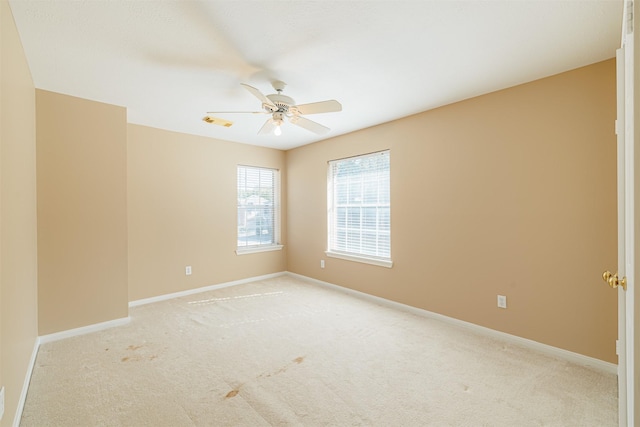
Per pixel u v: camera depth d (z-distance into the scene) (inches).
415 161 134.3
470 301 116.3
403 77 97.6
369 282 156.6
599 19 68.4
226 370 88.0
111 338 109.9
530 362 91.6
